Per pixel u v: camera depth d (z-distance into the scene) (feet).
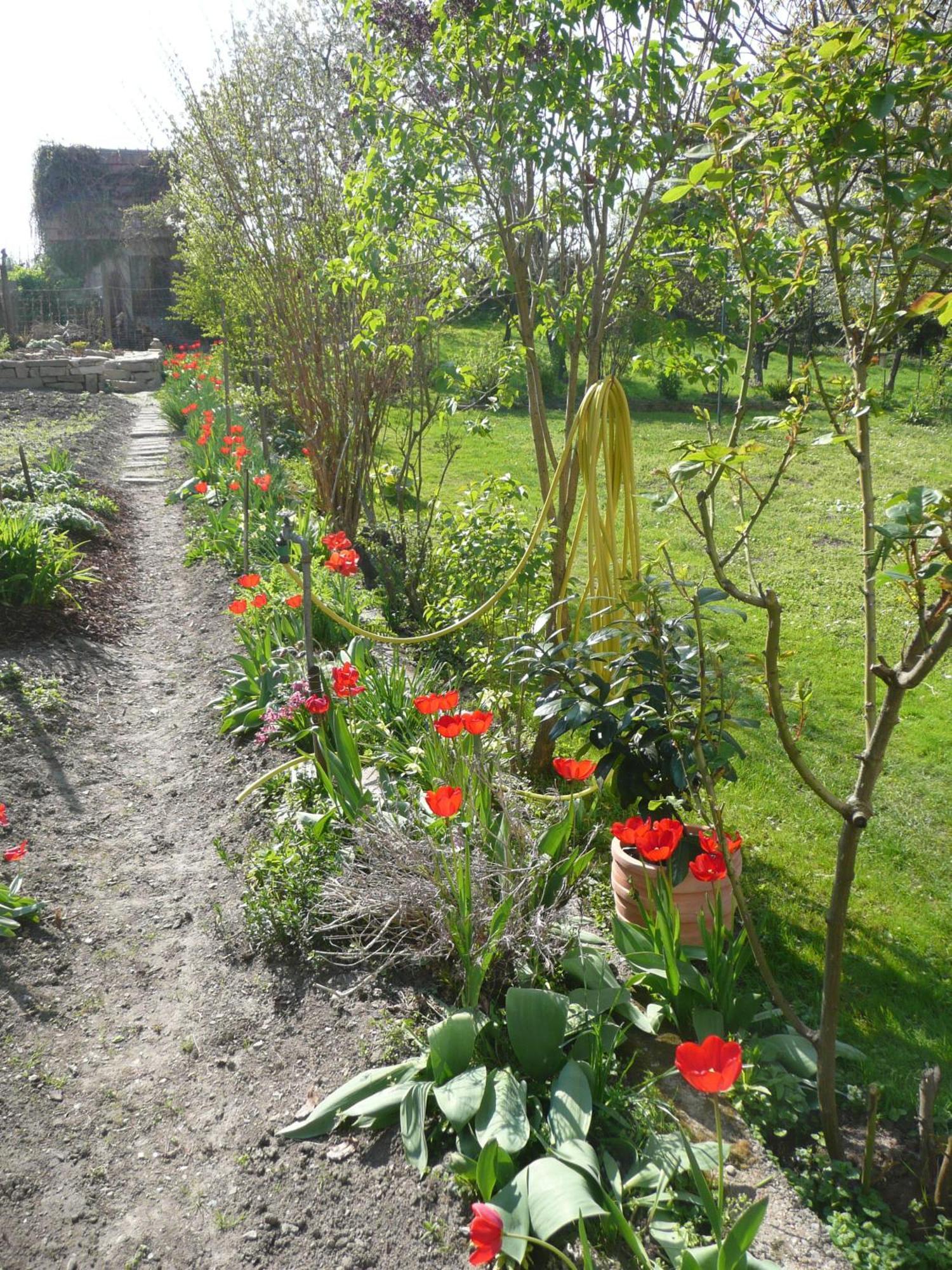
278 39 26.89
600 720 11.26
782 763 16.25
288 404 31.04
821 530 31.83
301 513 28.48
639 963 9.73
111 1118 8.84
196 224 33.65
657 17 12.30
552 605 14.39
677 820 9.84
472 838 10.93
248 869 12.59
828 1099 7.95
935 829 14.26
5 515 22.53
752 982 10.80
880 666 6.86
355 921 11.09
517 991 8.76
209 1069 9.45
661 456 44.04
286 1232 7.55
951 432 51.80
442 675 18.86
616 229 15.08
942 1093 9.20
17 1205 7.91
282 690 16.61
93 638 21.36
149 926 11.81
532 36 12.48
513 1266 6.96
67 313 90.48
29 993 10.50
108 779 15.57
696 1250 6.42
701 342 14.70
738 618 23.38
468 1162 7.67
